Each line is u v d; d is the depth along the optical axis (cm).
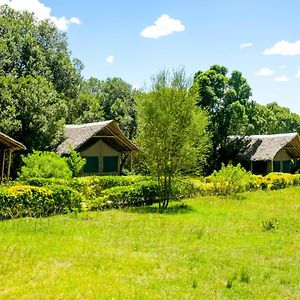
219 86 4459
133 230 1605
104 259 1141
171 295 862
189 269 1068
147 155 2416
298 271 1072
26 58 4550
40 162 2686
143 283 941
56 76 5169
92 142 3709
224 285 948
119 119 5741
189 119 2355
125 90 6469
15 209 1889
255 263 1140
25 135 3519
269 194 3127
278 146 4469
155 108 2359
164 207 2381
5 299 829
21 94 3556
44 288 892
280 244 1382
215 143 4422
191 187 2873
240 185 3139
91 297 836
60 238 1421
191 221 1855
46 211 1995
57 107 3884
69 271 1023
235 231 1612
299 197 2927
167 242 1390
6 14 5097
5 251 1212
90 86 6944
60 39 5403
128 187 2459
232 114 4375
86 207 2255
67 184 2492
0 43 4278
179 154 2358
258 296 882
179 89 2369
